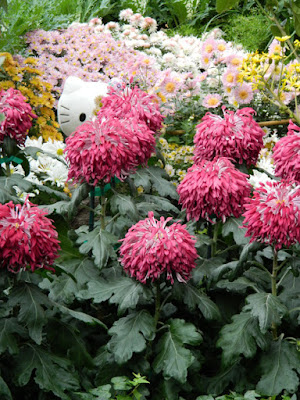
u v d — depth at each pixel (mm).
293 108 4730
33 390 2398
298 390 2574
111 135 2590
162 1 8625
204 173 2689
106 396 2301
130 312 2695
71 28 6328
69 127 4078
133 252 2361
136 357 2471
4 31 5512
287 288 2688
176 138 4523
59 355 2375
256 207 2359
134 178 2947
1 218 2102
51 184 3910
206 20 8234
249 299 2445
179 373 2271
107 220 3211
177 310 2773
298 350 2502
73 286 2652
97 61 5883
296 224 2312
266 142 4434
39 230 2135
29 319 2178
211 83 4777
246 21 6914
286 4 3871
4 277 2168
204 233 3445
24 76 5004
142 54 6035
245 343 2414
